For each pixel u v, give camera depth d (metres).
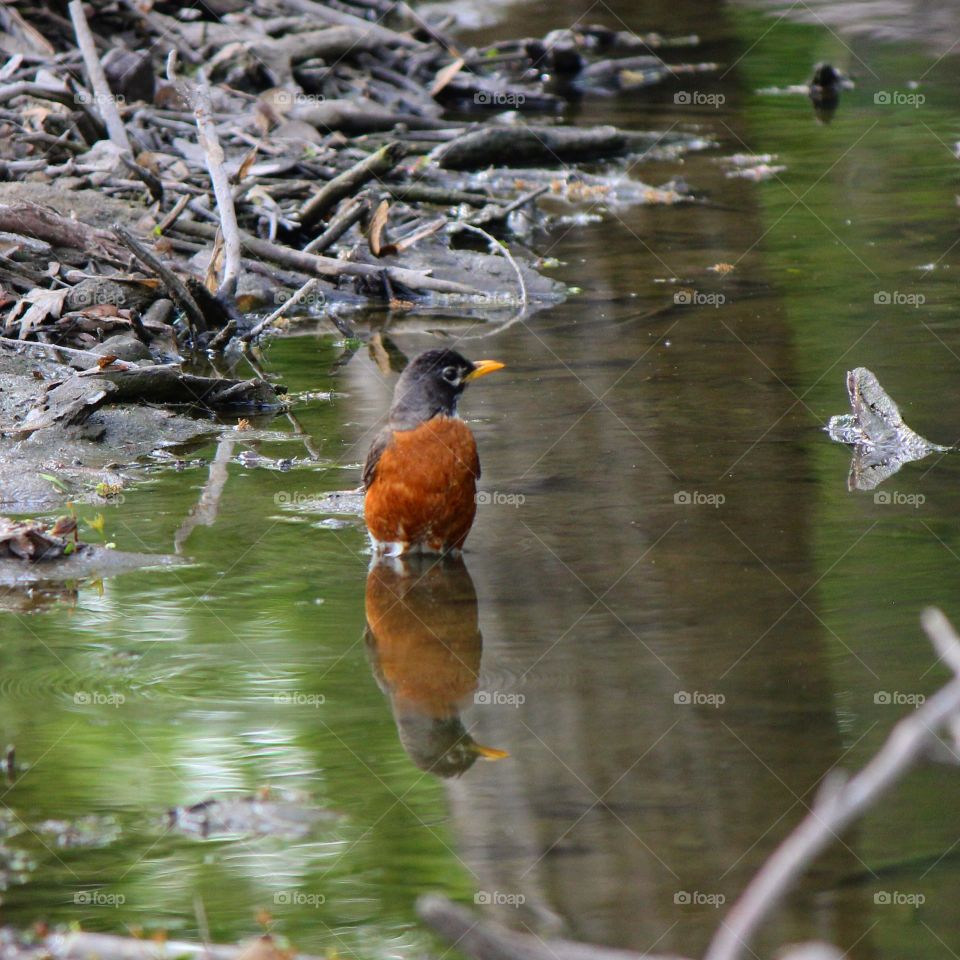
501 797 6.44
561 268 18.30
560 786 6.57
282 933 5.54
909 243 18.34
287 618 8.71
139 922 5.63
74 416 12.35
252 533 10.26
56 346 14.38
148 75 22.17
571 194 21.91
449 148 23.33
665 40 33.94
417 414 9.43
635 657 7.93
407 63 28.08
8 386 13.32
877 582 8.83
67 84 20.27
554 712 7.29
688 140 25.19
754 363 14.01
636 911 5.54
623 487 10.84
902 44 32.22
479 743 7.01
